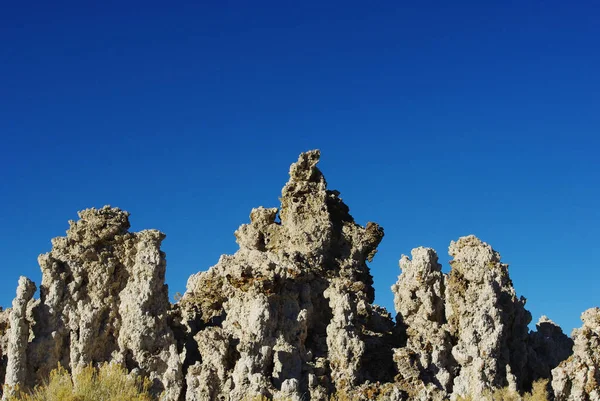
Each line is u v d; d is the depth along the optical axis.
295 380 56.75
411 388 59.09
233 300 62.31
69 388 52.00
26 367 59.72
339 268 70.00
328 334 60.81
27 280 60.72
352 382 59.00
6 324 63.97
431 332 61.84
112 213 65.06
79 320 61.47
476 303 61.72
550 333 68.12
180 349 61.47
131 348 60.25
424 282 64.12
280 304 61.66
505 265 63.66
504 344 61.31
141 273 61.41
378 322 65.69
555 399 58.56
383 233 72.31
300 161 72.50
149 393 57.28
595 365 58.16
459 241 64.81
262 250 71.81
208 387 57.41
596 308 60.31
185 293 67.44
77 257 63.22
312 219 70.75
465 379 59.59
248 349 58.69
